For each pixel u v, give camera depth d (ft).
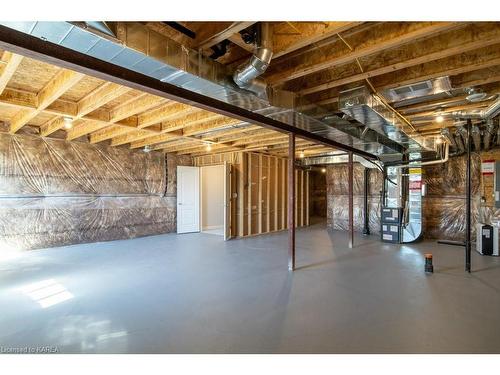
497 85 10.34
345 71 9.25
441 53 7.46
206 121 15.29
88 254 17.01
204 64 7.29
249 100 8.86
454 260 15.65
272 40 7.50
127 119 14.66
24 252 17.42
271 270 13.67
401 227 20.98
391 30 6.97
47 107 12.25
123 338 7.36
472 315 8.71
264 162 26.96
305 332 7.67
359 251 18.16
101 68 6.82
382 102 10.66
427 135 17.84
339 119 12.63
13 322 8.24
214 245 20.04
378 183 25.45
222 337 7.41
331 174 29.73
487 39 6.81
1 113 15.51
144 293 10.53
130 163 22.95
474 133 14.70
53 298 10.04
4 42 5.51
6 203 17.17
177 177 25.80
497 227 16.84
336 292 10.70
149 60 6.27
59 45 6.12
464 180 21.09
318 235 24.94
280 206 28.84
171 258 16.07
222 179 31.27
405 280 12.17
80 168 20.17
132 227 22.98
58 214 19.17
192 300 9.87
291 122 11.44
